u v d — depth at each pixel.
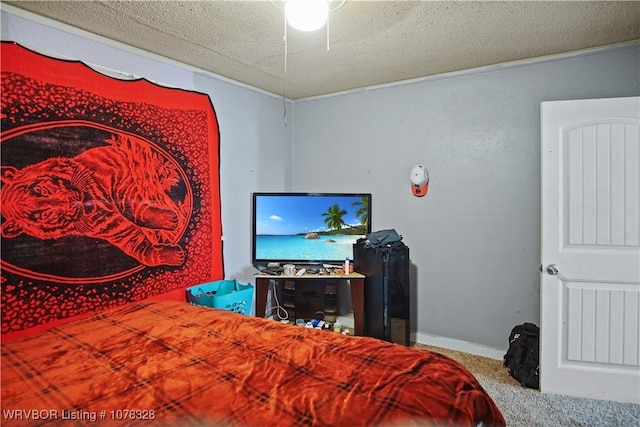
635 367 2.21
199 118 2.79
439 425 1.03
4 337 1.79
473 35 2.27
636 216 2.19
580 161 2.27
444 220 3.04
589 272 2.26
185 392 1.15
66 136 2.02
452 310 3.02
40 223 1.91
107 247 2.20
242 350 1.46
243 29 2.17
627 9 1.94
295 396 1.13
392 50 2.50
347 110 3.47
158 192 2.48
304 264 3.14
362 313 2.87
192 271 2.71
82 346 1.50
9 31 1.85
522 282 2.75
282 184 3.67
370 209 3.15
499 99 2.79
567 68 2.56
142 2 1.85
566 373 2.30
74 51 2.11
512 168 2.76
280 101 3.62
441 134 3.03
